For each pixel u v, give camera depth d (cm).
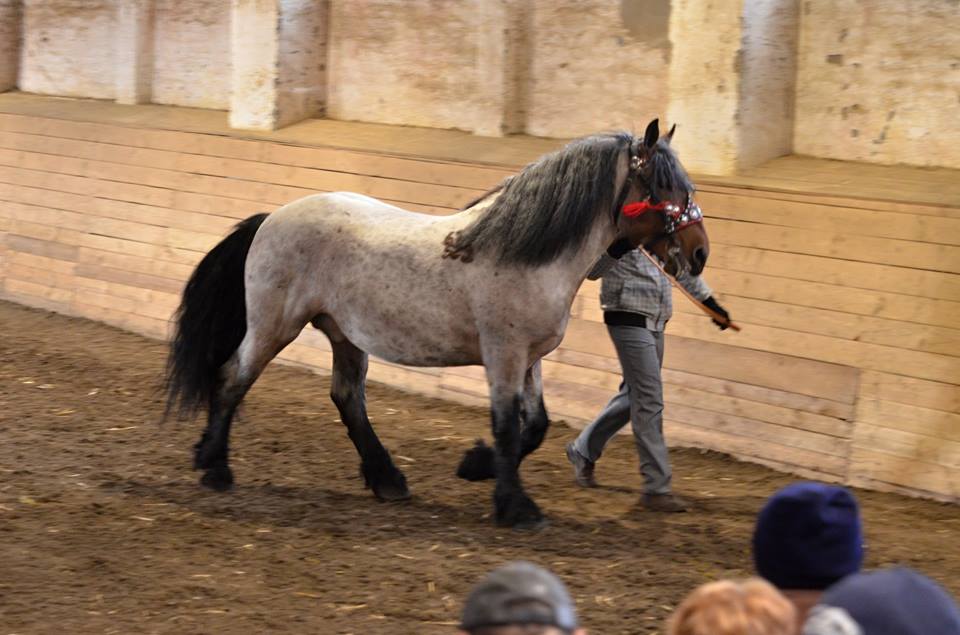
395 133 1512
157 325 1555
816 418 1023
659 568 754
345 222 869
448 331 833
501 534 812
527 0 1415
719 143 1177
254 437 1094
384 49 1564
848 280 1009
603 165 804
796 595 338
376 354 866
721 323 896
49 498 858
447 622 652
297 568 732
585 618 660
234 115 1616
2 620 628
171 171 1564
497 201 817
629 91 1332
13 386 1237
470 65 1465
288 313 882
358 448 912
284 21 1569
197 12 1759
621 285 871
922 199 987
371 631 635
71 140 1686
